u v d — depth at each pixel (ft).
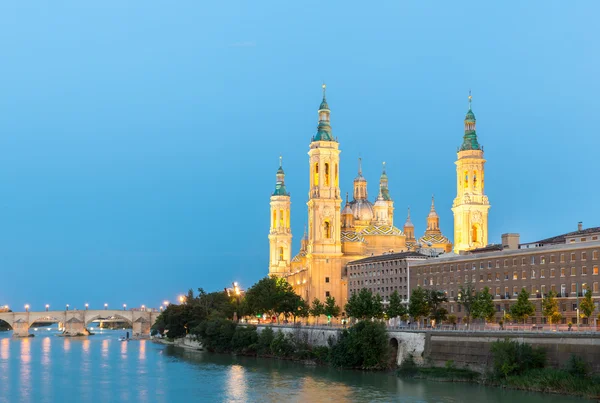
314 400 483.92
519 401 443.32
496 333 524.93
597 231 625.41
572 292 609.42
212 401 497.05
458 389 501.15
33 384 593.83
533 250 651.66
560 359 481.05
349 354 643.04
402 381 554.46
